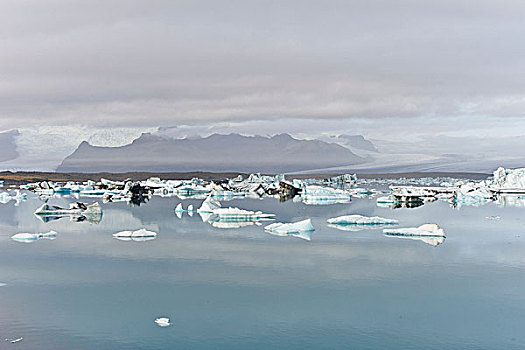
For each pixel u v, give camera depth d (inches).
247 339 750.5
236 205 2947.8
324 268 1163.3
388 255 1302.9
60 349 713.0
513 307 893.8
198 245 1453.0
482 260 1247.5
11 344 727.7
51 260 1258.6
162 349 716.0
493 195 3811.5
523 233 1692.9
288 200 3376.0
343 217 1908.2
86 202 3171.8
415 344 738.2
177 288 1005.8
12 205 2952.8
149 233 1628.9
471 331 783.7
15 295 961.5
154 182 4857.3
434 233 1594.5
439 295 960.3
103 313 856.3
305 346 729.0
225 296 951.0
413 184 6796.3
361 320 827.4
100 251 1371.8
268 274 1112.2
